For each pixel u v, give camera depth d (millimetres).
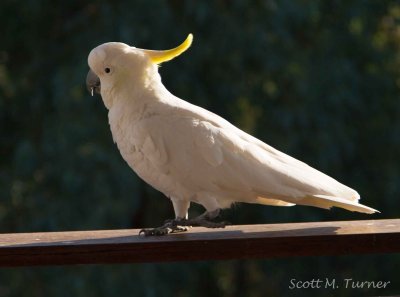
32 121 12273
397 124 13125
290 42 11953
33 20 12531
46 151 11180
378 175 13297
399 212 13297
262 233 5246
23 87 12273
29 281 11766
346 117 12773
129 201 11086
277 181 5496
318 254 5117
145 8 11250
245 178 5543
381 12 13445
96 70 6051
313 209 12539
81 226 10961
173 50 6066
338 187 5566
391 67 13445
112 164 10961
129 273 11289
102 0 11766
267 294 14414
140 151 5793
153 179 5895
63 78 11141
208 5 11547
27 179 11781
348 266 13594
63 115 11117
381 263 13422
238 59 11719
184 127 5695
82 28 12125
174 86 11531
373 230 5238
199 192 5727
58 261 5051
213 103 12031
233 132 5770
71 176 10883
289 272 13844
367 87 13047
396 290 13445
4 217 12055
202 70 11875
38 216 11352
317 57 12633
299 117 11953
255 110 12219
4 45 12719
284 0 11750
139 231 5582
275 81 12109
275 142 11922
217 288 14500
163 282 11672
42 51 12391
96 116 11133
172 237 5230
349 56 13148
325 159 12023
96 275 11211
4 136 12617
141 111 5859
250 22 11812
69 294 11344
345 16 13156
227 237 5125
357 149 12992
